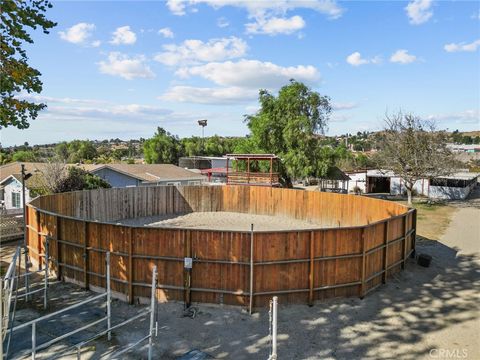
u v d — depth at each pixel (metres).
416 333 9.27
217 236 10.49
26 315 9.98
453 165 33.19
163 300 10.84
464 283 12.73
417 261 14.78
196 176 41.81
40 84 12.69
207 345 8.60
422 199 37.28
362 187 45.28
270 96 39.00
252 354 8.26
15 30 11.55
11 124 12.67
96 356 8.00
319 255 10.77
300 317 10.02
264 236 10.38
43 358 7.86
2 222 18.39
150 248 10.78
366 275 11.56
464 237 19.69
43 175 26.36
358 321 9.85
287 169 37.03
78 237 11.87
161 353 8.21
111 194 24.95
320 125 39.44
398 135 32.81
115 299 11.13
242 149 40.34
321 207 25.33
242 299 10.51
